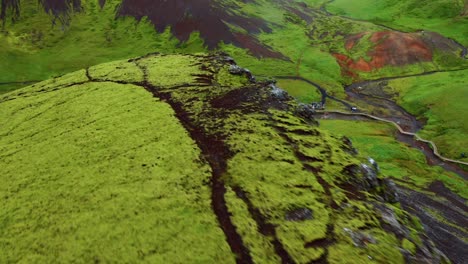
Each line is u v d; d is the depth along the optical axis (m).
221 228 35.19
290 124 52.53
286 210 37.25
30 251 34.12
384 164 82.44
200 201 38.53
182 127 52.09
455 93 112.38
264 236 34.38
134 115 56.47
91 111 59.53
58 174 44.78
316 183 41.28
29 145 52.38
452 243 53.97
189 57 79.81
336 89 128.12
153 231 34.97
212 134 50.09
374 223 36.97
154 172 43.19
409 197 66.81
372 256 33.09
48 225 36.91
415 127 105.31
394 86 130.50
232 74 69.00
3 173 46.34
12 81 128.88
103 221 36.56
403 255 33.69
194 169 43.38
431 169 82.44
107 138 51.00
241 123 52.31
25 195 41.78
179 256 32.25
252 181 41.22
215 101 59.00
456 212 64.81
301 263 31.91
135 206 38.12
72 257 32.97
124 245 33.69
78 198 40.16
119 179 42.50
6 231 36.84
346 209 38.34
